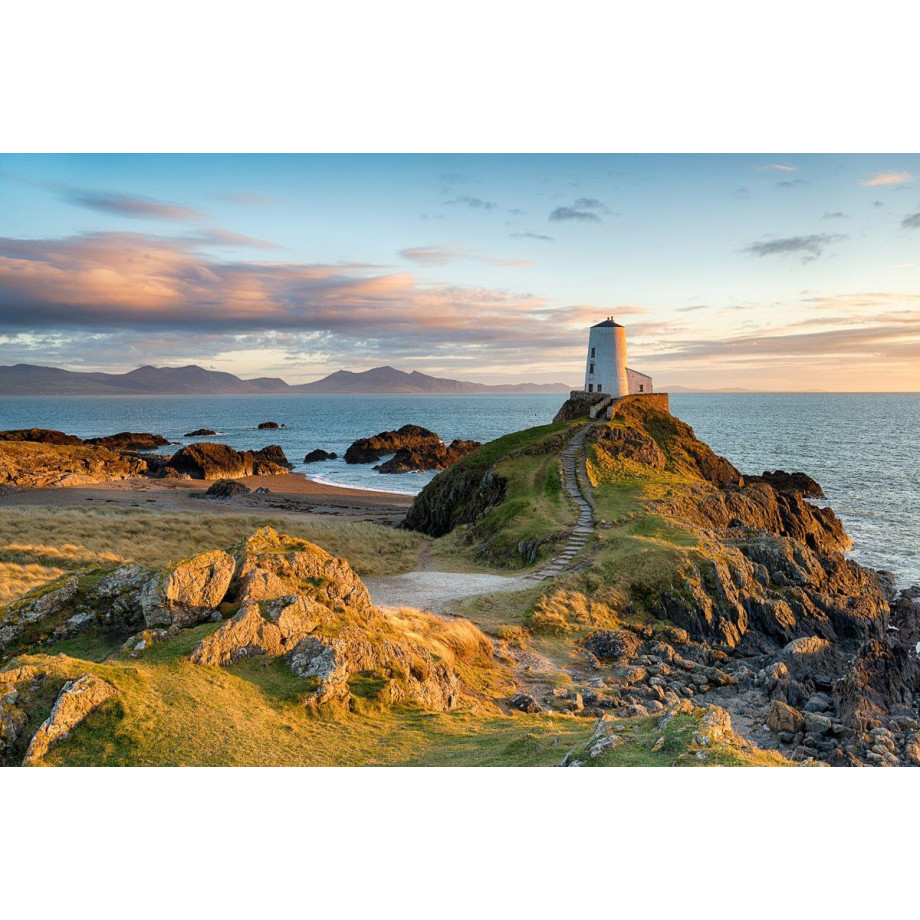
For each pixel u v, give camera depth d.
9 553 36.97
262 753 13.78
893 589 54.28
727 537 49.78
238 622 18.08
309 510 83.44
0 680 13.72
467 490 69.56
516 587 39.62
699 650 34.34
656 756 14.07
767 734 24.77
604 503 55.50
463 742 16.42
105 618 18.94
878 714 26.73
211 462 117.75
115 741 13.21
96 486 98.25
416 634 26.66
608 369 93.38
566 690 26.23
